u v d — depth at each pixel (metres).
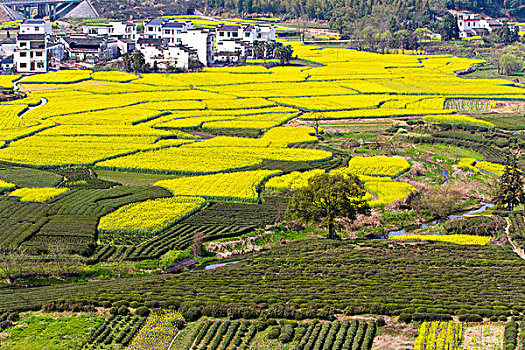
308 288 94.50
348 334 80.81
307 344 78.88
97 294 92.69
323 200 122.62
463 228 127.62
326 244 115.50
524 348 76.75
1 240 113.94
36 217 124.69
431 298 90.31
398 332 82.31
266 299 90.31
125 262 109.62
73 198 136.00
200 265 111.25
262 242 120.38
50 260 108.19
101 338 81.88
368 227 130.00
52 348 79.75
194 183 147.25
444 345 78.50
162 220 124.94
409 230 131.00
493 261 106.31
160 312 87.12
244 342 80.44
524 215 134.00
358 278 98.69
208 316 86.75
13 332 83.00
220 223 126.00
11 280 102.62
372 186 148.62
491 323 83.50
